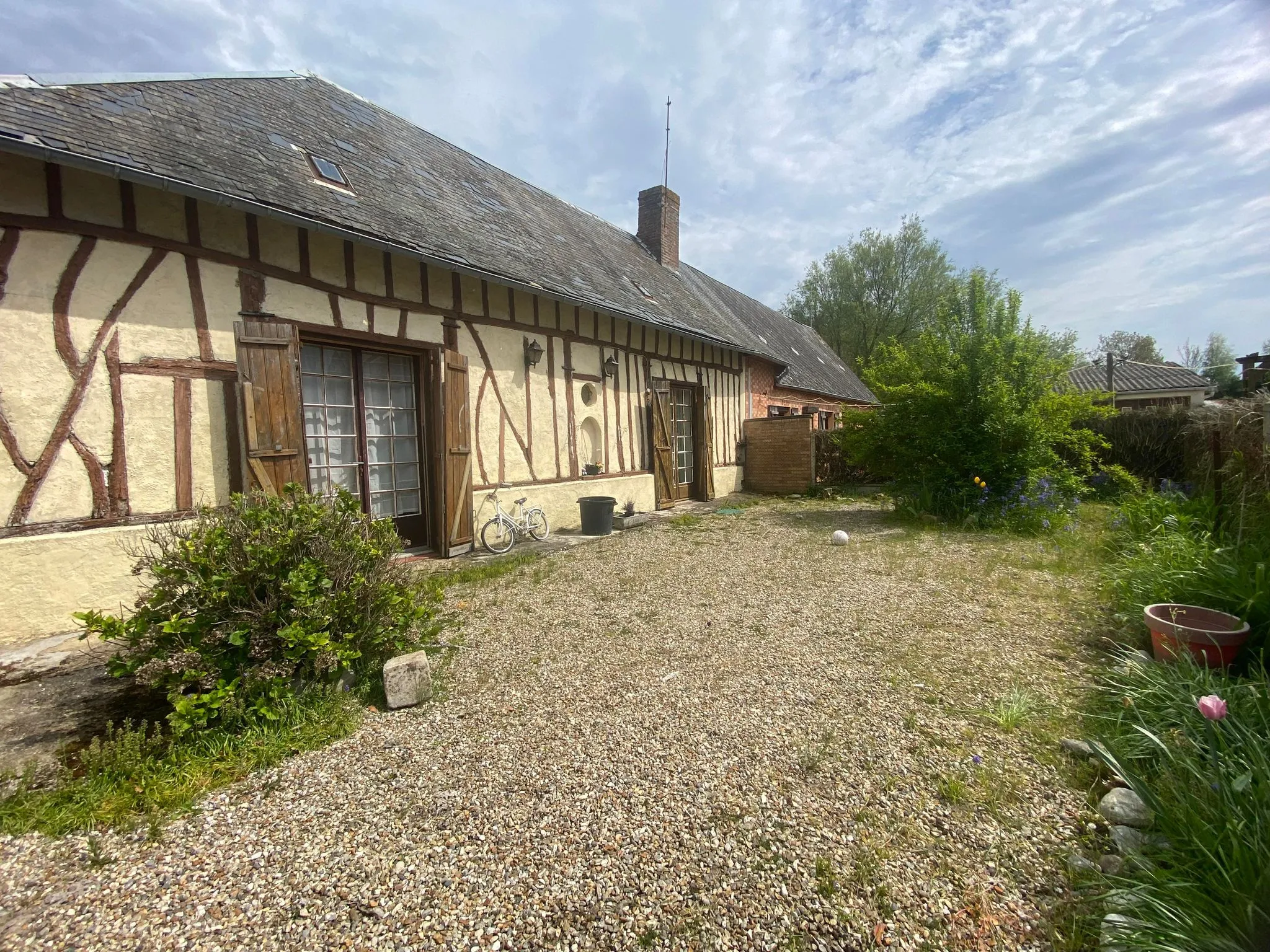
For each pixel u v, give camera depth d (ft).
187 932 4.47
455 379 17.79
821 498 33.22
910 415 24.81
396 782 6.35
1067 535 18.71
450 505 17.57
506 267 18.79
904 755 6.70
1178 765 5.73
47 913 4.64
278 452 13.29
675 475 31.35
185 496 12.34
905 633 10.62
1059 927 4.42
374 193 17.12
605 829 5.53
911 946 4.28
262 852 5.31
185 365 12.34
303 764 6.68
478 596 13.47
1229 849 4.60
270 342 13.24
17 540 10.26
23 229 10.41
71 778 6.33
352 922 4.55
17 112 10.19
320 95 21.70
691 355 32.17
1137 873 4.78
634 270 32.60
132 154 10.95
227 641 7.43
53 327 10.74
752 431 37.50
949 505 22.97
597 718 7.71
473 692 8.54
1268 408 11.89
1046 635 10.43
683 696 8.29
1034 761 6.57
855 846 5.28
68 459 10.92
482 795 6.09
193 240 12.44
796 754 6.75
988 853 5.19
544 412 21.76
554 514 22.12
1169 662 8.34
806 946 4.29
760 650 9.93
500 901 4.72
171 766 6.48
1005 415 21.43
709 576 14.96
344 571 8.38
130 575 11.44
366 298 15.76
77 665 9.49
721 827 5.54
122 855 5.27
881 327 83.46
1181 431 22.85
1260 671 7.52
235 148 14.05
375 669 8.85
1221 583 9.61
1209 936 3.99
